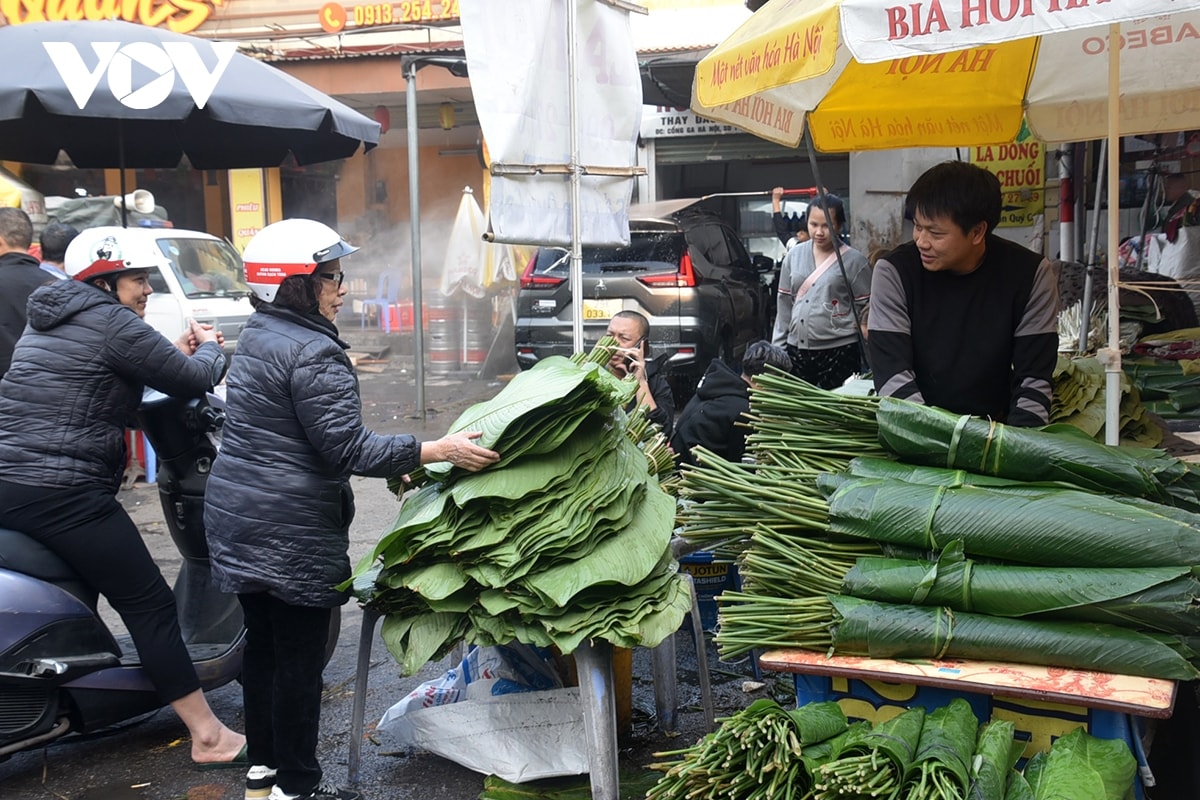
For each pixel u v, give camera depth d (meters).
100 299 3.54
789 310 6.89
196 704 3.72
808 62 2.76
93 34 4.43
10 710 3.44
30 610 3.43
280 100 4.58
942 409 3.00
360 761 3.76
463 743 3.44
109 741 4.02
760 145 14.34
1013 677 2.37
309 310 3.16
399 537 3.03
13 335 5.46
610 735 3.03
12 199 9.13
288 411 3.09
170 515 4.11
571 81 4.09
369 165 16.73
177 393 3.65
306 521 3.11
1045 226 7.91
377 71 14.30
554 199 4.08
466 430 3.07
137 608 3.60
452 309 13.16
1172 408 4.34
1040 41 4.71
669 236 9.44
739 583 4.48
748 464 3.17
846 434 2.99
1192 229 6.57
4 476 3.44
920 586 2.50
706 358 9.48
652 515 3.21
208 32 14.60
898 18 2.48
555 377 3.12
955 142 5.04
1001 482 2.70
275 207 15.86
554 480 3.00
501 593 2.98
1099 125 4.92
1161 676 2.31
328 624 3.29
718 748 2.37
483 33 3.71
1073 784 2.17
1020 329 3.22
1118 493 2.67
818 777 2.25
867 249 12.16
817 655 2.58
